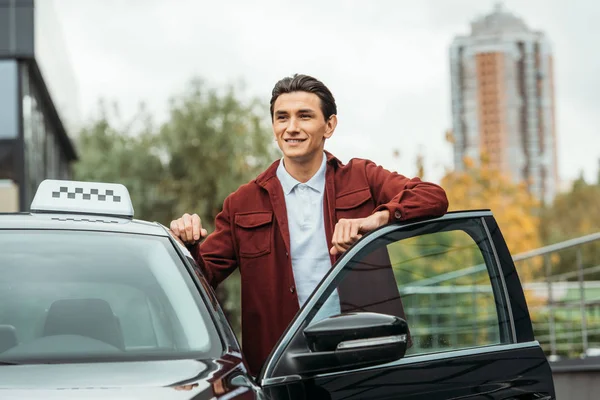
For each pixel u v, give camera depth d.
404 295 3.74
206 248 4.46
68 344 3.27
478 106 175.00
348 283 3.56
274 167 4.46
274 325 4.32
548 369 3.88
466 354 3.74
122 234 3.81
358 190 4.44
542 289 11.20
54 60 24.11
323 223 4.39
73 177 35.31
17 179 19.66
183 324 3.43
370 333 3.22
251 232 4.37
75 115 31.23
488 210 4.01
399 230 3.79
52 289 3.47
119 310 3.43
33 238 3.69
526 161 174.00
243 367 3.21
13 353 3.18
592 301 10.91
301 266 4.35
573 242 10.91
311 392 3.27
